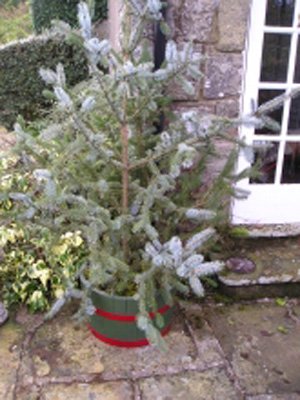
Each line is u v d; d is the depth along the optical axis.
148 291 1.95
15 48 4.48
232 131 2.65
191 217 1.97
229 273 2.59
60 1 6.05
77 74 4.61
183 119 1.80
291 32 2.52
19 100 4.65
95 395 1.98
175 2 2.32
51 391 1.99
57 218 1.89
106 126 2.08
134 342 2.20
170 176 1.84
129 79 1.74
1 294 2.54
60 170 1.89
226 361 2.18
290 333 2.39
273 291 2.62
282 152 2.82
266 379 2.09
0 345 2.24
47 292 2.54
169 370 2.12
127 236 2.05
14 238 2.57
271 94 2.67
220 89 2.54
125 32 2.02
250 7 2.41
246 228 2.88
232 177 2.23
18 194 1.81
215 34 2.41
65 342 2.27
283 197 2.90
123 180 1.99
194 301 2.59
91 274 1.90
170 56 1.75
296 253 2.77
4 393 1.98
